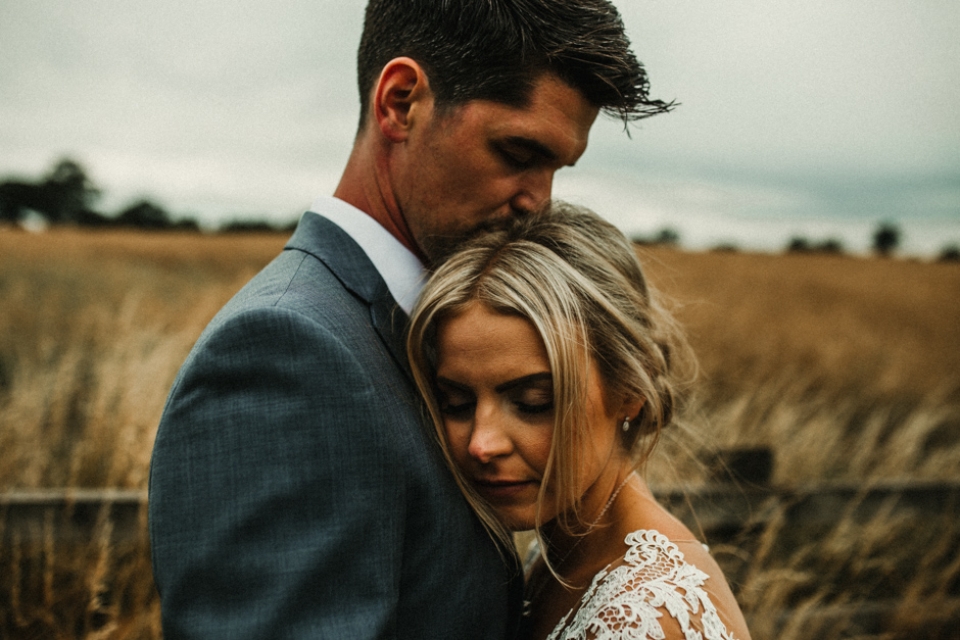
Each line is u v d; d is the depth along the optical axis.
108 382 3.64
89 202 68.94
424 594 1.03
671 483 2.73
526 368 1.03
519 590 1.26
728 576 2.63
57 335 6.49
